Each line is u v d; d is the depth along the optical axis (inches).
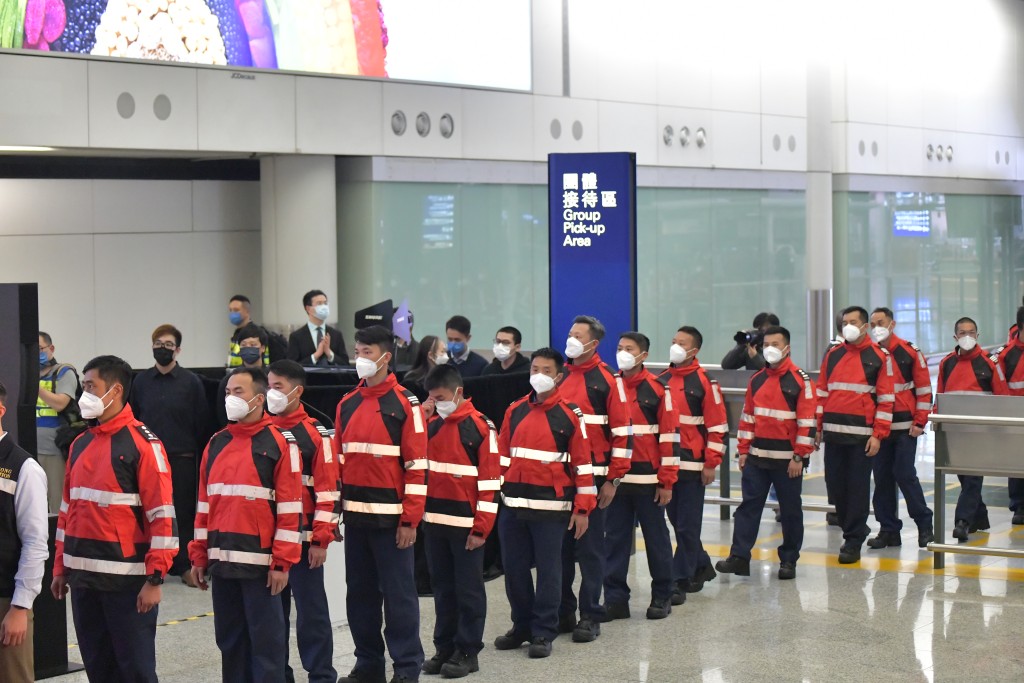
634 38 911.0
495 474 329.7
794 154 1078.4
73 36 596.7
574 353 370.0
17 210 652.7
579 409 347.9
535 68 832.9
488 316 821.9
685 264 979.9
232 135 661.3
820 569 456.1
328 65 704.4
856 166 1136.8
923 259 1254.9
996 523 536.4
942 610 397.1
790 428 431.8
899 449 485.4
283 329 718.5
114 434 273.7
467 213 802.8
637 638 370.3
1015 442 431.5
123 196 695.7
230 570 282.8
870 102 1154.0
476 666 338.3
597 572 369.1
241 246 752.3
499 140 809.5
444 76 770.2
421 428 311.9
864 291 1164.5
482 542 327.9
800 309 1106.1
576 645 364.2
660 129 936.3
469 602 334.0
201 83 646.5
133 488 272.8
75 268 676.1
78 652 361.1
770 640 366.3
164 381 425.7
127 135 618.5
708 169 992.2
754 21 1028.5
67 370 454.9
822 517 554.6
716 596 419.2
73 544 273.0
